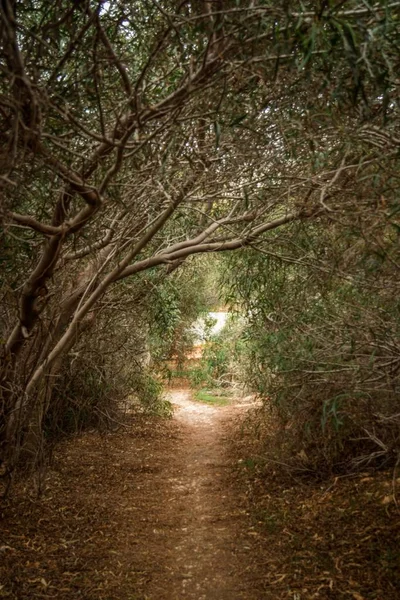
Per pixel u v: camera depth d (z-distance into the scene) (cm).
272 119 392
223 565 471
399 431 579
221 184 505
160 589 431
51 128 350
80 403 984
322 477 664
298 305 605
